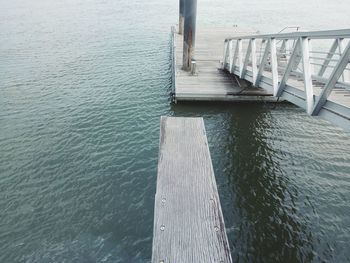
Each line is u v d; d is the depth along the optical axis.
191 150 3.84
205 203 2.97
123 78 13.09
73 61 15.57
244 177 7.02
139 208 6.12
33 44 19.08
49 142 8.28
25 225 5.71
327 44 18.00
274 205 6.21
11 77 13.28
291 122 9.37
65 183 6.76
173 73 12.60
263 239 5.45
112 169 7.23
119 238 5.47
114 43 19.16
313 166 7.41
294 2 39.97
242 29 19.31
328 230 5.62
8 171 7.11
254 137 8.59
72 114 9.83
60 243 5.36
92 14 30.59
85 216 5.93
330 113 4.46
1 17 28.97
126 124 9.21
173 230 2.65
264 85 7.33
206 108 10.08
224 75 11.48
